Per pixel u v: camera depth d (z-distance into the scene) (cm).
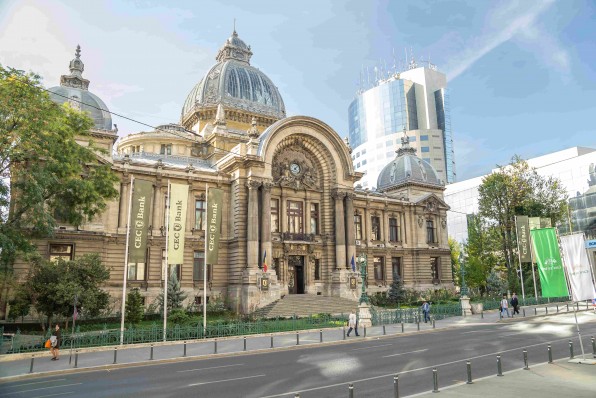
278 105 7719
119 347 2889
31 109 2989
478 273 7131
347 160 6162
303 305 5022
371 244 6819
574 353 2325
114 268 4759
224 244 5472
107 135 4853
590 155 10156
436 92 17938
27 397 1659
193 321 3809
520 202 6781
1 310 3988
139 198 3372
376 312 4353
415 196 7575
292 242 5659
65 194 3484
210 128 7025
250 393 1633
